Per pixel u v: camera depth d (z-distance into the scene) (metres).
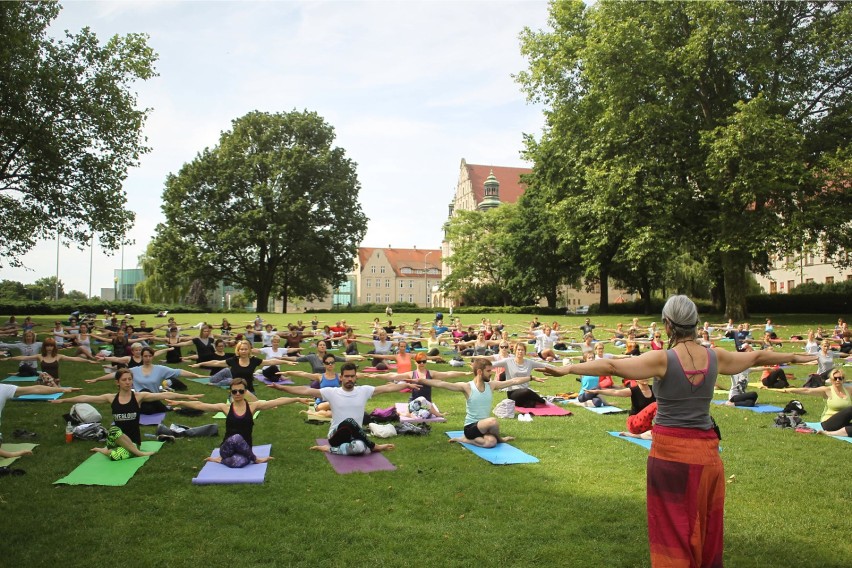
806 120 31.67
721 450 8.47
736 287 33.34
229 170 54.97
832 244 31.55
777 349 22.42
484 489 6.64
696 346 3.79
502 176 101.50
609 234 35.91
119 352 16.73
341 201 58.84
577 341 25.28
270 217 55.16
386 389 8.95
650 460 3.77
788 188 27.97
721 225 30.08
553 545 5.20
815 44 30.27
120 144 26.41
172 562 4.79
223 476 6.87
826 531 5.59
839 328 23.25
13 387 8.23
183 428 8.84
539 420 10.48
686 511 3.59
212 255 54.41
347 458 7.87
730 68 29.64
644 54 30.41
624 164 31.55
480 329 23.11
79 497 6.17
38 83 23.00
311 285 61.59
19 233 26.45
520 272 56.16
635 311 55.53
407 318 43.16
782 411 11.43
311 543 5.18
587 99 33.59
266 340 21.19
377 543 5.20
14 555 4.87
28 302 47.91
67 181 25.59
